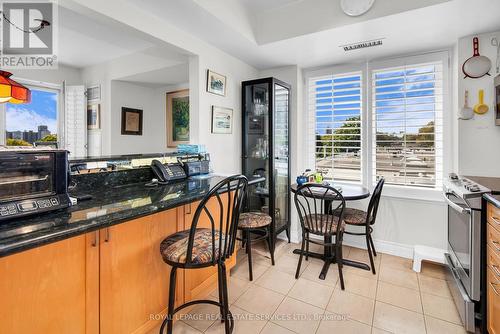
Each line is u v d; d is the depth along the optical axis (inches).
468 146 87.9
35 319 39.0
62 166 46.4
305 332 64.4
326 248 102.3
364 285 85.7
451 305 74.8
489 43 84.8
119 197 58.2
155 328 62.0
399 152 106.9
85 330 45.9
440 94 99.4
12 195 40.8
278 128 118.3
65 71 146.9
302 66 123.8
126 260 53.0
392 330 65.0
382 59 109.4
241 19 89.6
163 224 61.9
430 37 89.1
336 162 120.5
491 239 58.4
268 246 115.8
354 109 116.0
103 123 144.2
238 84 116.0
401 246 107.9
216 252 55.1
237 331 64.4
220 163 106.7
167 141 158.4
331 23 83.7
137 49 120.3
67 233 36.5
